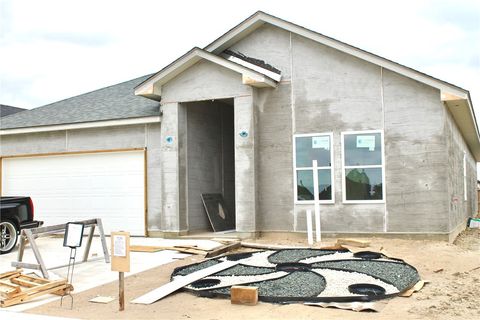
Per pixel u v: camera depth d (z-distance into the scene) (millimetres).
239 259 10742
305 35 13867
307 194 13875
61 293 8234
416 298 7656
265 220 14242
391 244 12344
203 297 7996
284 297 7496
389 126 13250
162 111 15086
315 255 10953
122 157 15969
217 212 16391
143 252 12367
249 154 14055
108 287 8852
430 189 12820
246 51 14859
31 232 9383
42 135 17141
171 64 14523
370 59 13180
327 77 13867
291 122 14141
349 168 13539
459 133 17891
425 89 12953
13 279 8820
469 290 8195
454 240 14336
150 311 7250
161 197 15102
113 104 17609
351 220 13438
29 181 17297
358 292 7754
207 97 14562
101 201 16141
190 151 15484
